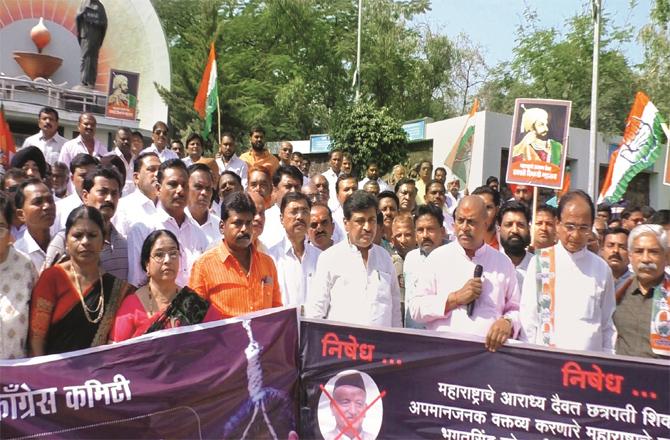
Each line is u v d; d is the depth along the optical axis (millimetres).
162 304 4125
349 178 7922
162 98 25000
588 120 30953
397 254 6328
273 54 37812
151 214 5438
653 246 4098
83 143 9406
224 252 4387
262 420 4023
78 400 3666
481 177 19703
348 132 20672
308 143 26031
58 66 24141
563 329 4227
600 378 3889
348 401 4102
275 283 4621
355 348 4125
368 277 4641
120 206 5492
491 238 6324
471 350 4039
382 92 35812
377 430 4070
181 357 3873
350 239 4672
